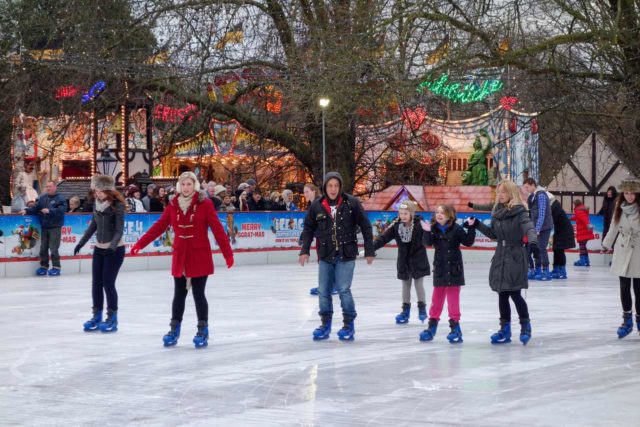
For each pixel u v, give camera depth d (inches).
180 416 270.1
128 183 1233.4
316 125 1249.4
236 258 979.9
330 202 428.5
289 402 288.2
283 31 1133.7
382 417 266.4
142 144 1280.8
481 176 1311.5
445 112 1328.7
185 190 406.9
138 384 320.5
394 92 972.6
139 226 904.3
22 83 1150.3
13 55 1165.1
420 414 269.6
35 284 732.7
